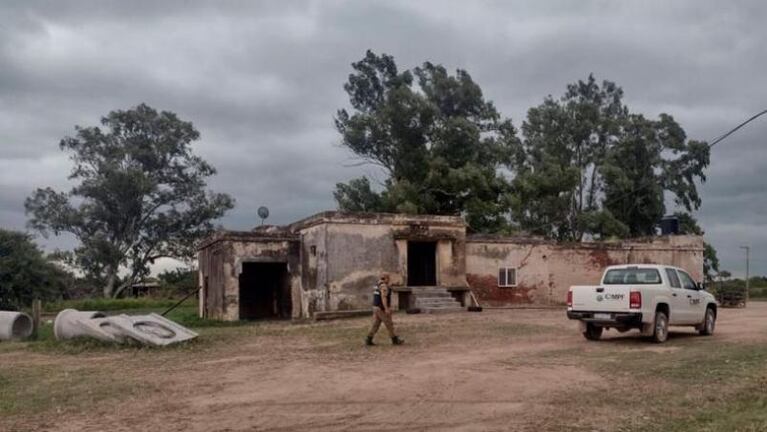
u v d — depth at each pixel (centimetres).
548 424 889
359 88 4819
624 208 5366
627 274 1838
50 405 1011
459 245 3039
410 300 2883
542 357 1470
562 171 4666
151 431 852
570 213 5547
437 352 1571
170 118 6581
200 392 1106
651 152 5394
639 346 1669
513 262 3212
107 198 6306
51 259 4641
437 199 4447
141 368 1394
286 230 3194
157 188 6544
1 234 3534
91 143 6362
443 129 4453
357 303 2794
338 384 1161
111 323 1808
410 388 1121
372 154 4675
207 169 6794
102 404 1016
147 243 6656
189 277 6488
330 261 2766
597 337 1806
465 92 4672
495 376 1230
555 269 3300
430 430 863
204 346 1762
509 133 4822
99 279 6309
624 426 879
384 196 4528
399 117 4388
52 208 6319
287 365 1396
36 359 1578
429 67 4812
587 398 1047
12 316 2181
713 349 1588
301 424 892
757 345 1661
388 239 2891
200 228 6750
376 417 930
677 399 1038
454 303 2856
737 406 1003
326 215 2778
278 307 3234
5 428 872
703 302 1917
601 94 5888
